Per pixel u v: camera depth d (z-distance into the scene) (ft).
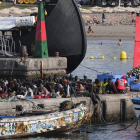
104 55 623.77
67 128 229.86
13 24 370.53
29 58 327.88
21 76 325.01
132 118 281.33
